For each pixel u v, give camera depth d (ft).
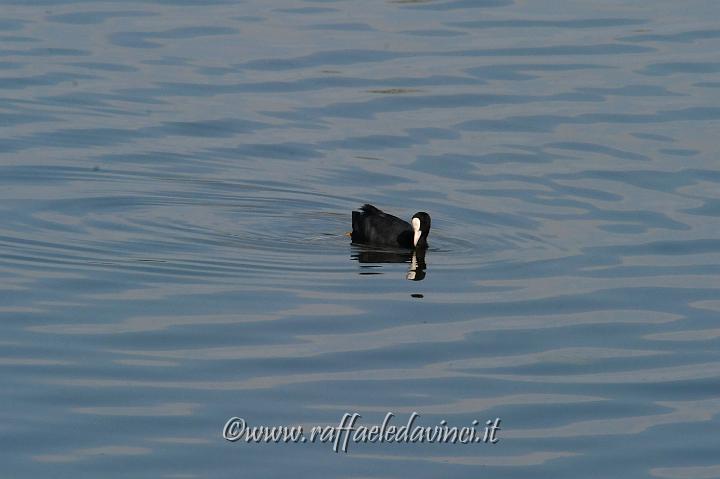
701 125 91.40
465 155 86.22
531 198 79.36
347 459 48.44
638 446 50.06
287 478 47.01
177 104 93.81
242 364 55.62
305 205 77.61
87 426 49.85
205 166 82.94
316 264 68.08
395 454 49.11
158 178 80.53
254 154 85.51
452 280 66.44
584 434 50.93
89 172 80.74
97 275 64.90
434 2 118.93
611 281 66.90
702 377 56.08
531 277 67.26
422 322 61.00
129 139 87.10
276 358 56.34
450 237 73.05
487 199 79.10
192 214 74.90
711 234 73.82
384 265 68.28
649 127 91.09
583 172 83.56
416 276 66.80
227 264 67.26
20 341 57.06
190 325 59.41
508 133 90.17
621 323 61.67
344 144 87.86
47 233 70.49
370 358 56.80
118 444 48.67
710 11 116.57
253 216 75.31
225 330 59.00
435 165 84.64
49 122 89.56
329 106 94.43
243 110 93.09
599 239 73.00
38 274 64.69
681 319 62.34
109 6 115.55
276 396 52.90
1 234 69.92
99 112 91.71
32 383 53.11
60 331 58.18
